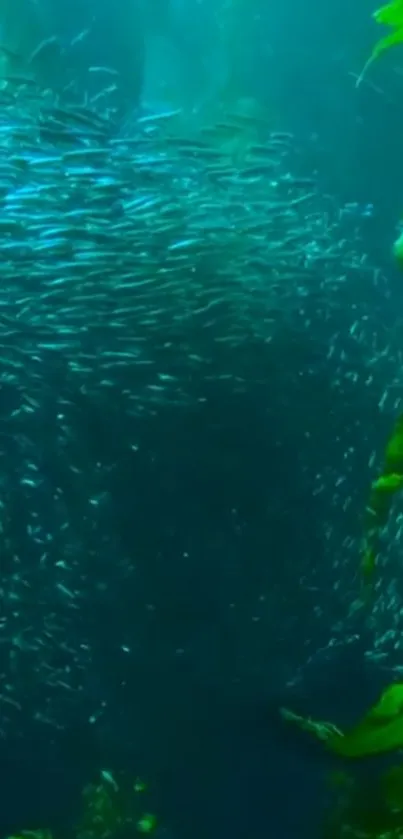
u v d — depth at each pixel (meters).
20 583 3.33
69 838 2.83
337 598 3.57
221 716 3.16
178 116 4.26
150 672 3.39
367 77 4.29
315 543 3.66
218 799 2.79
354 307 3.85
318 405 3.78
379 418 3.81
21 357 3.43
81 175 3.38
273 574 3.70
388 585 3.23
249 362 3.71
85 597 3.44
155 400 3.57
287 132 4.22
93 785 3.00
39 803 2.96
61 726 3.22
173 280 3.47
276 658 3.51
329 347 3.81
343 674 3.19
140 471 3.64
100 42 4.22
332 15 4.22
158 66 4.30
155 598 3.55
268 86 4.36
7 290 3.36
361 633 3.28
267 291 3.68
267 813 2.59
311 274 3.76
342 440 3.81
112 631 3.46
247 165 3.95
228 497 3.71
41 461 3.50
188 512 3.67
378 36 4.21
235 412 3.74
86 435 3.55
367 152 4.40
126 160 3.56
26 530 3.41
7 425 3.45
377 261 4.07
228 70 4.33
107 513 3.57
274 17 4.25
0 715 3.14
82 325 3.43
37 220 3.33
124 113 4.25
